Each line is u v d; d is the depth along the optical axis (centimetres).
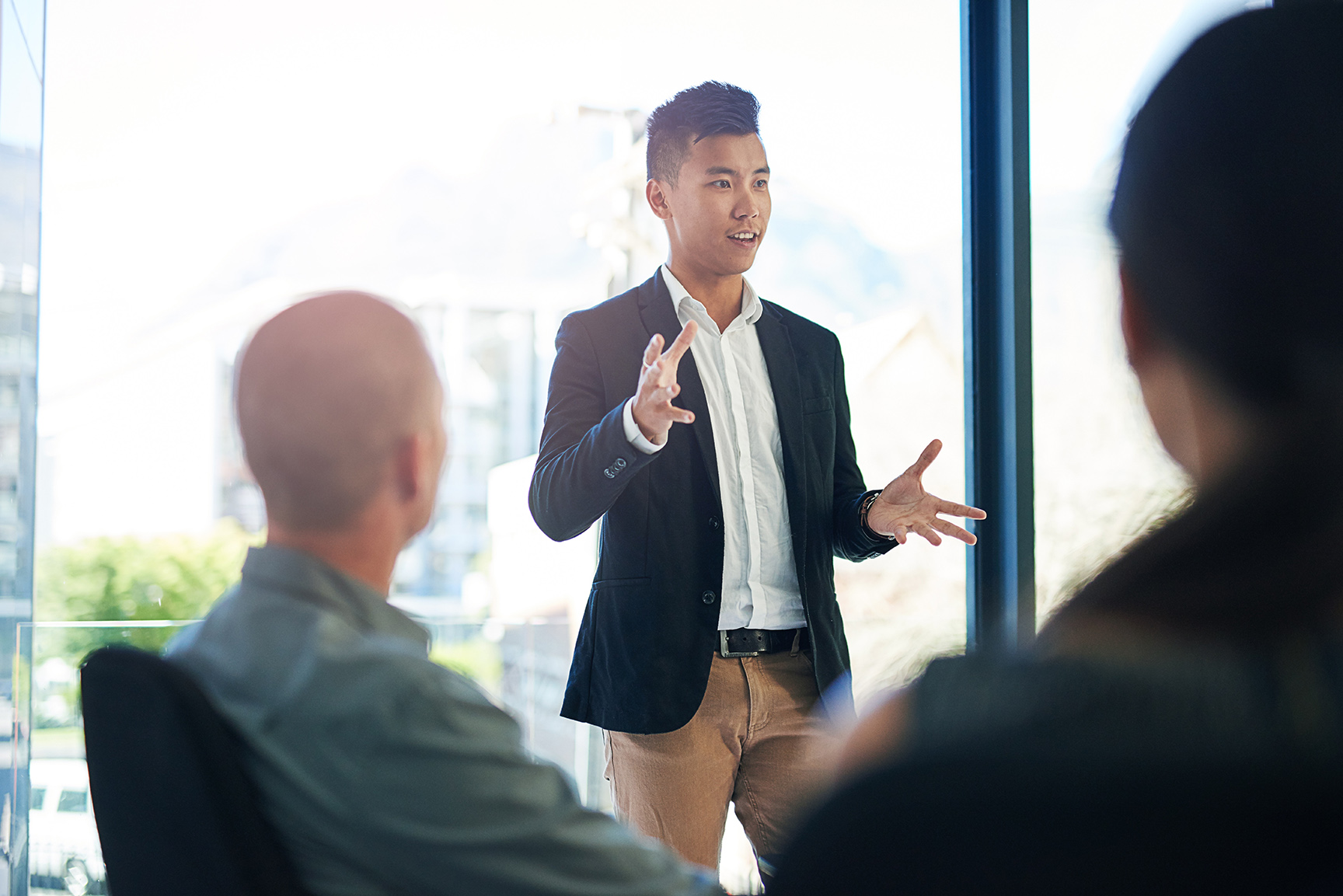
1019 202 239
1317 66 37
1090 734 33
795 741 165
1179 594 36
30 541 208
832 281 1385
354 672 71
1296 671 33
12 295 197
